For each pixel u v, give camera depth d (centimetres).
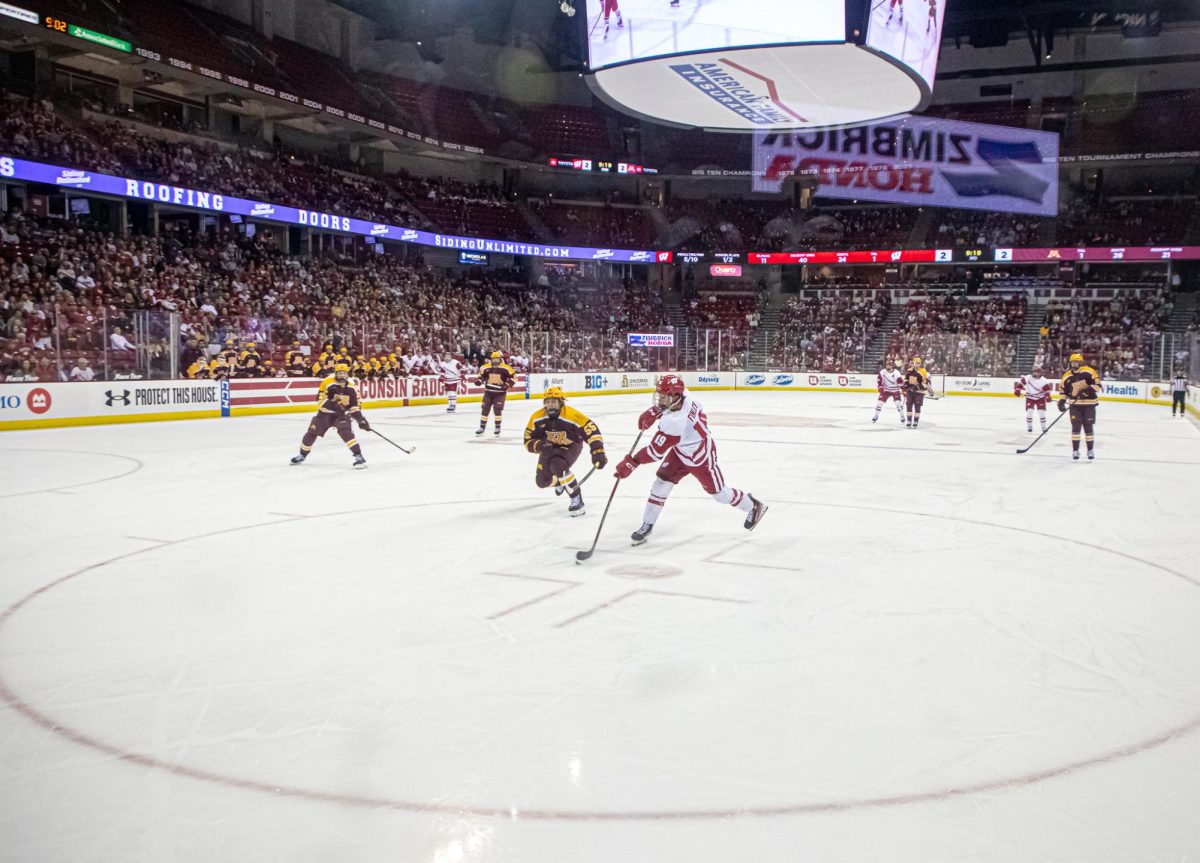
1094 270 4288
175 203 2800
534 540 854
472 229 4084
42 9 2503
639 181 4703
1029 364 3872
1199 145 4078
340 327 2992
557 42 4303
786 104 2075
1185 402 2844
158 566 748
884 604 641
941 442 1838
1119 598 661
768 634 571
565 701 459
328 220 3334
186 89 3216
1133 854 319
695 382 4125
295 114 3541
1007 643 556
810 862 313
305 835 332
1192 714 444
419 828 337
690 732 421
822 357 4125
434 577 713
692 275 4741
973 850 321
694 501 1080
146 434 1900
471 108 4241
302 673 499
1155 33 3991
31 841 328
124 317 2183
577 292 4434
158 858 317
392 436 1908
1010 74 4381
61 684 483
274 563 760
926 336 3928
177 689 475
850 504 1070
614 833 333
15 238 2400
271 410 2481
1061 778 376
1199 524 956
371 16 3778
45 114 2630
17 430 1930
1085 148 4206
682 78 1888
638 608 627
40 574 722
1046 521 969
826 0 1580
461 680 489
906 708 451
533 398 3416
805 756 396
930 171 4328
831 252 4303
